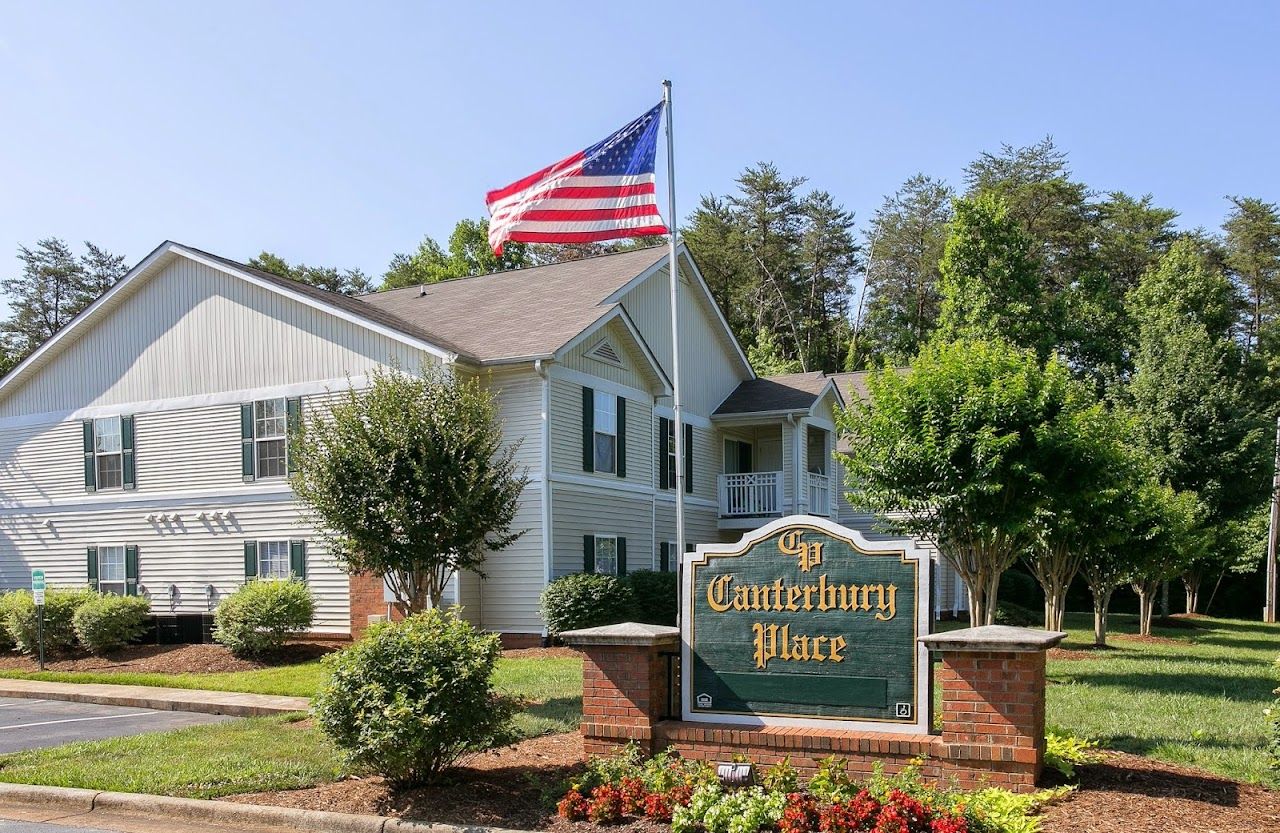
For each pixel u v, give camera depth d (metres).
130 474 25.08
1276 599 40.91
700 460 29.20
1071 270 53.44
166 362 24.88
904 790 7.55
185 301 24.70
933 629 8.46
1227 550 34.62
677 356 16.83
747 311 60.69
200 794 9.33
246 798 9.16
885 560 8.62
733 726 8.88
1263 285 55.75
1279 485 38.06
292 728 12.56
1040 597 37.00
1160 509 22.67
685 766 8.48
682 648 9.18
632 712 8.97
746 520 29.28
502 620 21.58
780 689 8.81
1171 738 10.27
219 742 11.63
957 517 15.16
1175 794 7.80
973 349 15.53
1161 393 33.53
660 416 26.75
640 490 25.47
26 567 26.47
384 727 8.48
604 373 24.20
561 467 22.11
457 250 57.91
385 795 8.91
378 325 21.83
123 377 25.47
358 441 14.82
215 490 23.91
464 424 15.23
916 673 8.41
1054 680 15.35
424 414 15.12
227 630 19.77
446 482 14.70
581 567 22.59
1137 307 40.91
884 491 15.38
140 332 25.31
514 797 8.62
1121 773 8.38
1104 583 22.77
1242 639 26.09
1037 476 14.33
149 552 24.70
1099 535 19.45
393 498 14.54
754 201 61.56
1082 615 36.81
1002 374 15.20
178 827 8.77
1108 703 12.63
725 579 9.12
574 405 22.81
